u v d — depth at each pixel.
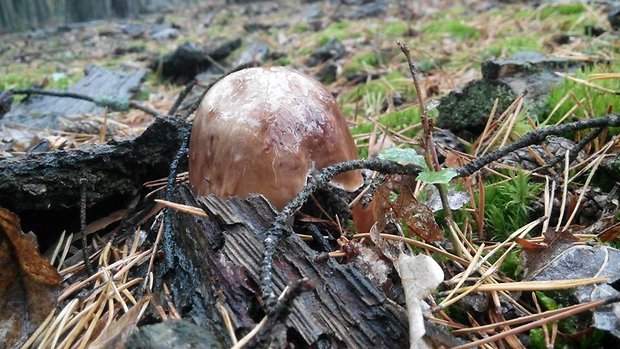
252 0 1.91
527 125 0.33
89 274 0.24
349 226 0.26
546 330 0.19
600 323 0.18
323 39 0.88
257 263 0.20
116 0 1.79
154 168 0.30
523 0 0.96
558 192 0.28
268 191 0.22
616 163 0.27
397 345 0.18
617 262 0.21
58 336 0.21
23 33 1.42
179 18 1.59
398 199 0.24
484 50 0.61
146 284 0.23
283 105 0.23
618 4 0.67
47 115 0.50
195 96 0.63
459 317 0.21
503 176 0.29
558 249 0.22
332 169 0.22
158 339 0.17
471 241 0.25
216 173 0.23
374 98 0.51
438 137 0.35
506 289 0.21
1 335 0.21
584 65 0.42
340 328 0.18
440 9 1.07
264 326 0.18
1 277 0.22
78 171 0.27
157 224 0.26
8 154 0.35
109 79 0.66
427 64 0.60
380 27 0.93
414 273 0.19
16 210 0.26
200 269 0.21
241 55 0.83
